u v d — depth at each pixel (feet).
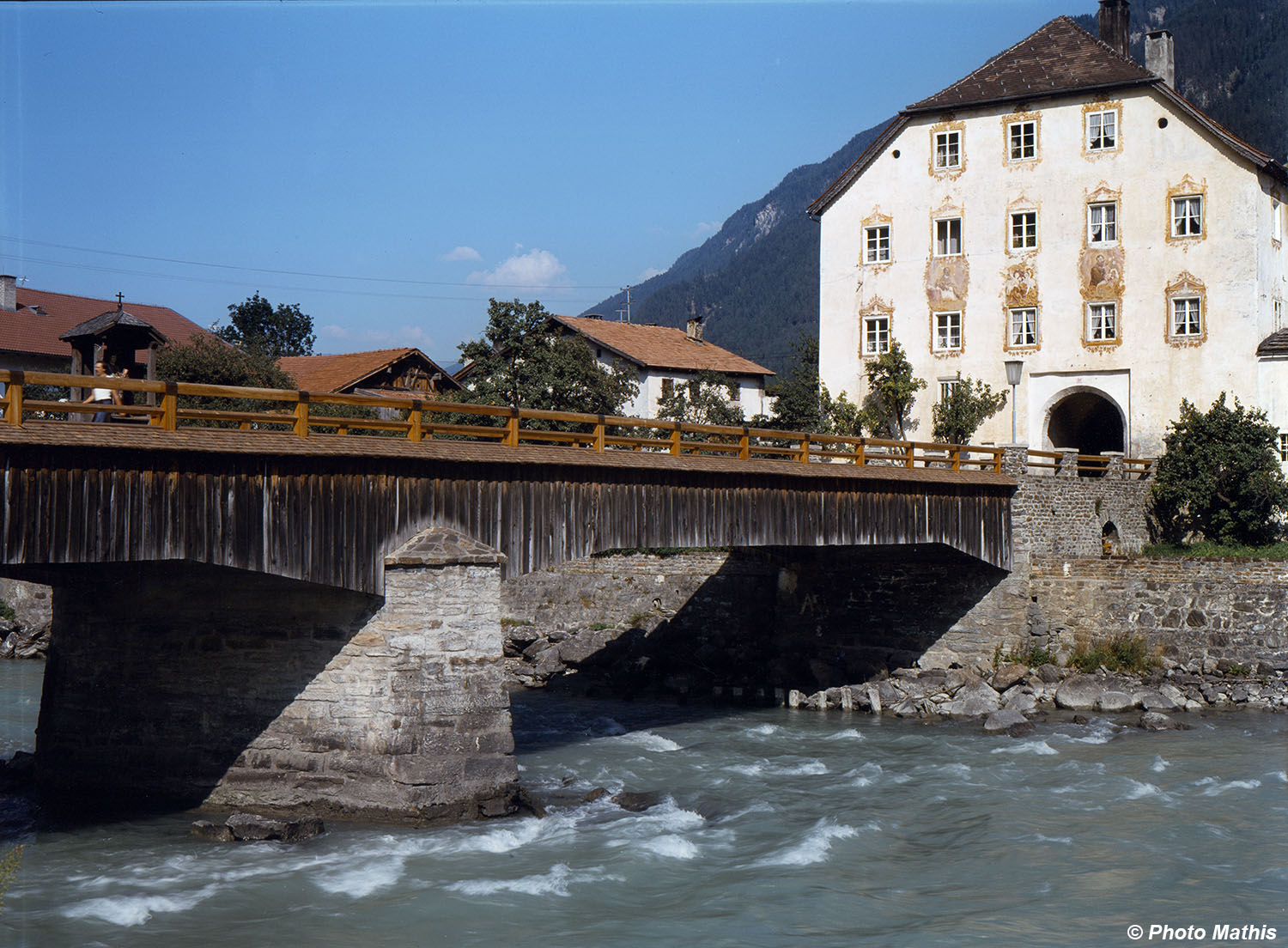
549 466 81.05
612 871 65.00
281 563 67.92
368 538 71.46
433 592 71.56
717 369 233.76
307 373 200.13
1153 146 155.43
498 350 176.96
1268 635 113.80
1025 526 123.24
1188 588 117.29
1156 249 155.12
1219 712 108.37
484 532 77.30
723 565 141.08
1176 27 622.13
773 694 120.88
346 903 59.47
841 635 131.03
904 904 60.59
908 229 170.30
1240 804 78.18
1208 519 143.54
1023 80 164.14
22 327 180.65
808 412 207.41
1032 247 162.50
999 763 91.61
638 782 85.46
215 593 77.15
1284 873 64.49
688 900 60.95
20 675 134.00
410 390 197.88
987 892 62.18
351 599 72.54
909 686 118.01
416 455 72.64
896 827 74.28
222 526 65.87
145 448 62.39
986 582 123.75
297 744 73.72
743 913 59.21
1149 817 75.41
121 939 55.06
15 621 157.89
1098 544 134.00
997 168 164.55
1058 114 160.97
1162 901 60.54
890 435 170.50
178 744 77.77
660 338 243.40
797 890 62.34
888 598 128.67
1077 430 173.37
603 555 150.82
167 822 73.15
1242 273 150.20
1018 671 118.32
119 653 80.59
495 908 59.11
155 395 88.63
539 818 73.82
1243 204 150.20
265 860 65.41
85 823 73.20
